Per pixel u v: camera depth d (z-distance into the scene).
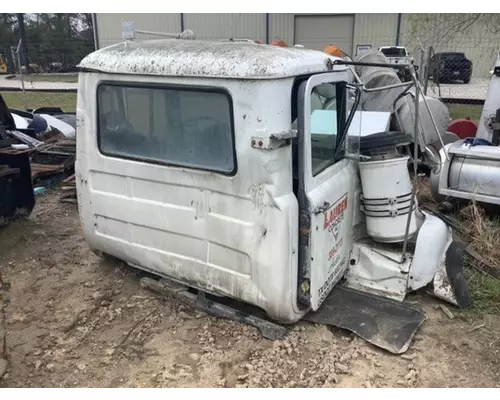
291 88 2.81
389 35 21.34
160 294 3.76
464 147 4.80
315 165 3.11
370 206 3.63
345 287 3.76
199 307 3.51
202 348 3.20
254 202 2.92
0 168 4.89
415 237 3.73
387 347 3.13
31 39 22.55
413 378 2.93
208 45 3.17
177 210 3.29
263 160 2.80
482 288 3.80
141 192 3.45
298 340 3.23
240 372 3.00
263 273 3.01
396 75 5.86
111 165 3.53
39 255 4.57
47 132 7.88
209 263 3.27
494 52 14.99
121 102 3.37
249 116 2.78
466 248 4.10
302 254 3.05
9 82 18.42
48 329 3.43
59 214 5.72
